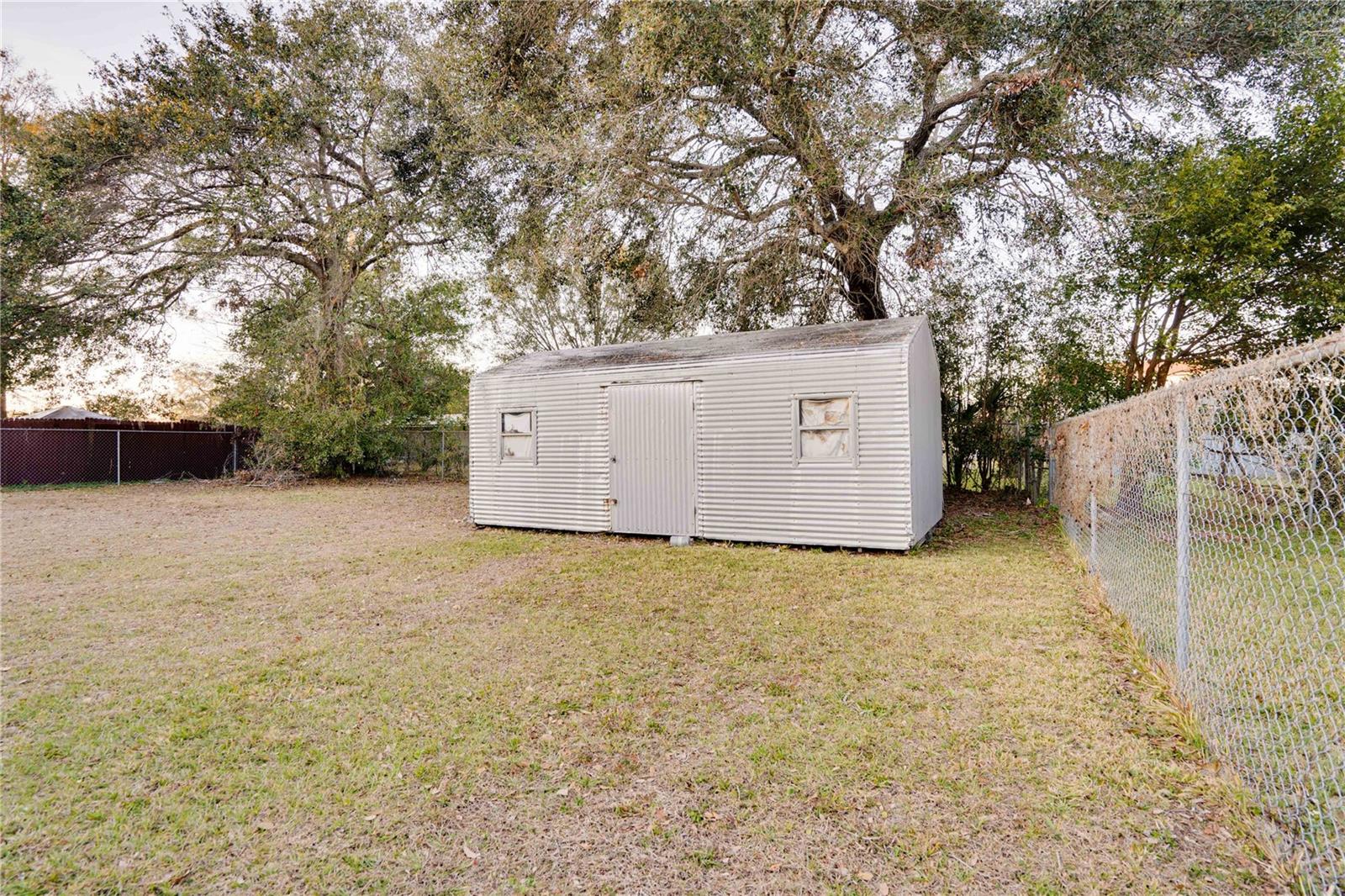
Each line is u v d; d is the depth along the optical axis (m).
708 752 2.98
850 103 9.74
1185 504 3.40
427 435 21.33
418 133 16.05
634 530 9.10
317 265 19.33
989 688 3.62
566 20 12.09
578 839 2.37
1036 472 12.77
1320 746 2.70
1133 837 2.31
